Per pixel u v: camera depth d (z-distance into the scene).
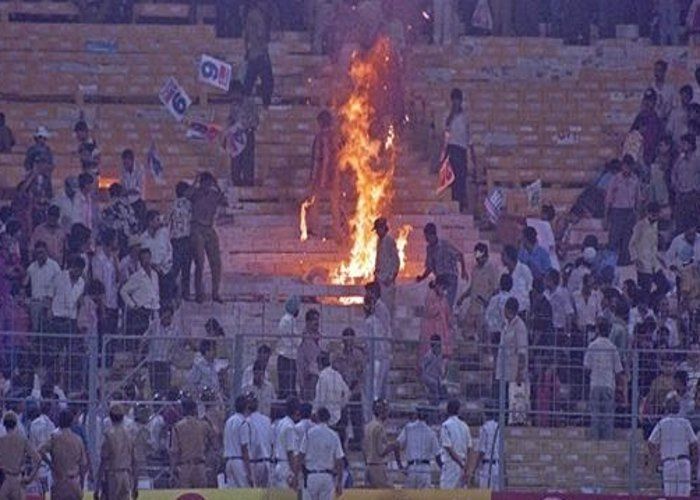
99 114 131.62
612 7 137.50
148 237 115.00
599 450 104.81
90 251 113.44
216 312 116.25
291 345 105.06
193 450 99.19
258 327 116.25
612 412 104.44
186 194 116.56
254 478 100.00
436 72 134.38
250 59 129.50
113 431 96.31
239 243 123.38
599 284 115.69
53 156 127.88
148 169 127.25
